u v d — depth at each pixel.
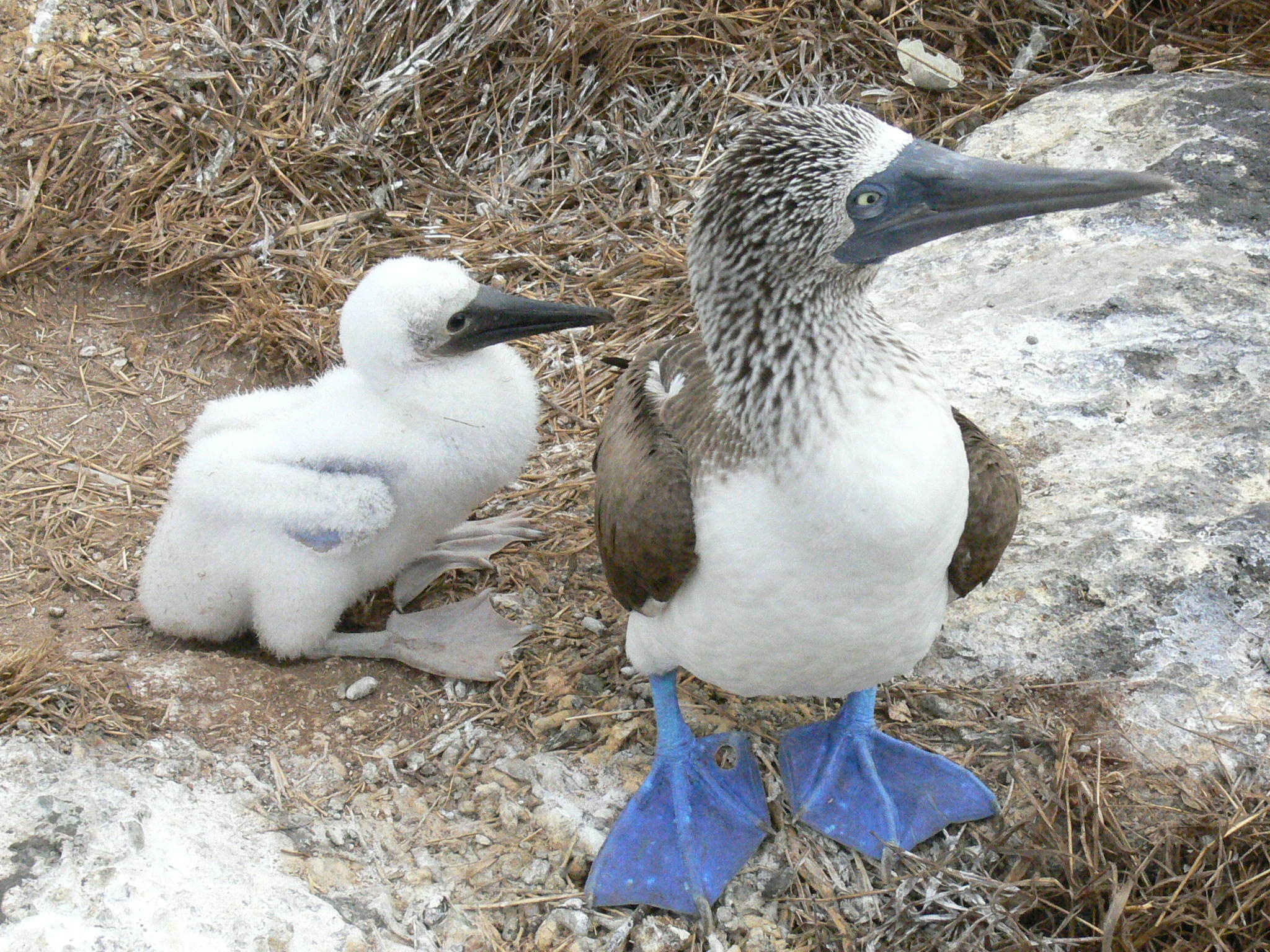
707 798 1.72
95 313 2.07
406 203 2.12
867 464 1.56
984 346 1.91
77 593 1.86
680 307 2.03
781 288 1.58
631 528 1.62
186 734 1.74
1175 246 1.95
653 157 2.12
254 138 2.12
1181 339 1.88
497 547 1.89
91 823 1.66
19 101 2.15
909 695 1.76
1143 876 1.65
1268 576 1.75
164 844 1.66
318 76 2.15
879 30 2.17
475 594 1.86
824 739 1.74
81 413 1.99
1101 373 1.87
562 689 1.78
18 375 2.02
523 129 2.14
